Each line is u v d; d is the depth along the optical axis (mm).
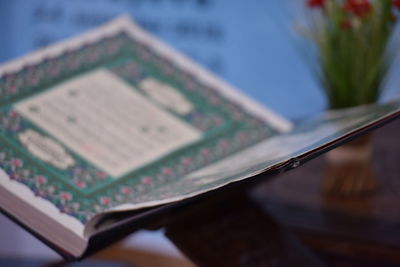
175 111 778
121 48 808
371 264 790
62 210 658
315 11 846
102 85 774
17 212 653
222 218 727
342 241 772
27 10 1438
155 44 824
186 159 739
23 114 727
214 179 638
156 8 1401
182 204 642
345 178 814
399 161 859
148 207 630
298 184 840
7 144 698
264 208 754
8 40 1450
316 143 624
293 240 732
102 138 729
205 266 702
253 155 706
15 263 813
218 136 768
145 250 847
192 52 1414
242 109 800
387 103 747
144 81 792
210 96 803
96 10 1407
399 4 793
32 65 765
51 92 752
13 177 673
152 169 719
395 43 823
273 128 793
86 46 796
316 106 1371
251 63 1396
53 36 1435
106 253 837
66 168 694
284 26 1347
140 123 755
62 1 1418
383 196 819
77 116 739
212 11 1390
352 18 816
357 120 679
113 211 625
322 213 797
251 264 708
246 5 1372
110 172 705
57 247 639
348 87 825
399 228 775
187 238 708
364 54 814
